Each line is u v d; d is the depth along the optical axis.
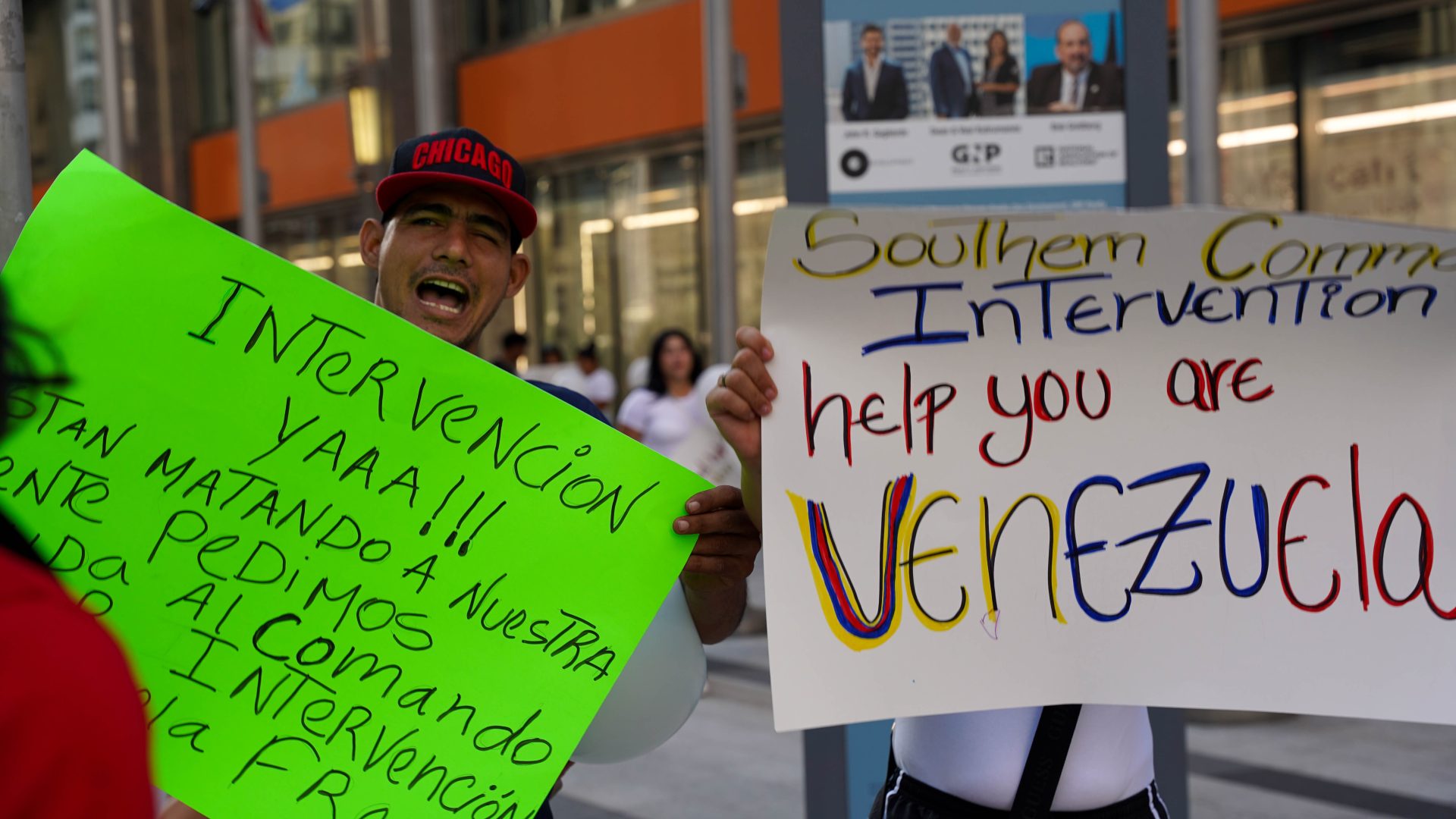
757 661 7.24
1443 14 9.40
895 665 1.62
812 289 1.62
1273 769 5.00
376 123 16.95
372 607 1.62
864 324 1.64
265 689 1.58
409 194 1.93
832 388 1.63
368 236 2.08
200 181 23.33
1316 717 5.74
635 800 4.87
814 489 1.63
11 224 1.85
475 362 1.67
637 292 15.63
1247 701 1.63
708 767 5.26
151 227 1.60
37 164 26.44
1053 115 3.28
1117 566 1.65
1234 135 10.85
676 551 1.69
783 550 1.62
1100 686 1.64
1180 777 3.30
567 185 16.58
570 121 15.72
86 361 1.57
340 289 1.64
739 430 1.65
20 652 0.90
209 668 1.57
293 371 1.63
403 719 1.61
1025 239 1.60
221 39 22.62
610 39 15.08
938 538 1.64
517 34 16.55
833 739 3.25
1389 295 1.61
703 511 1.70
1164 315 1.64
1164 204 3.29
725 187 9.38
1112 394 1.65
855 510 1.63
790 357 1.63
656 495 1.70
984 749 1.75
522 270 2.09
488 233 1.94
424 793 1.60
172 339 1.59
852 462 1.64
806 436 1.63
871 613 1.62
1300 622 1.64
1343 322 1.63
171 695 1.56
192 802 1.55
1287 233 1.59
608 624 1.67
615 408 15.88
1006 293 1.63
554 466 1.68
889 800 1.87
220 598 1.58
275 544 1.61
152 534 1.57
